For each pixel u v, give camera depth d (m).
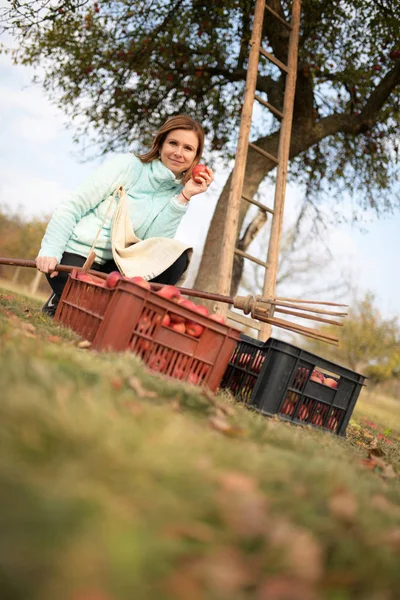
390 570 1.03
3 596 0.62
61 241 4.02
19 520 0.75
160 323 2.83
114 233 4.08
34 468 0.95
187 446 1.31
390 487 1.80
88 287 3.29
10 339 2.20
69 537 0.75
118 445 1.14
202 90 12.30
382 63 11.10
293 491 1.27
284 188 7.03
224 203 10.88
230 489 1.14
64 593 0.64
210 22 11.19
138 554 0.78
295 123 11.49
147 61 11.66
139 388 2.00
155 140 4.36
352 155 12.91
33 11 9.64
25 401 1.18
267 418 2.87
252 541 0.99
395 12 10.80
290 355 3.06
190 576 0.80
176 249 4.18
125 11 11.24
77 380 1.75
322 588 0.92
